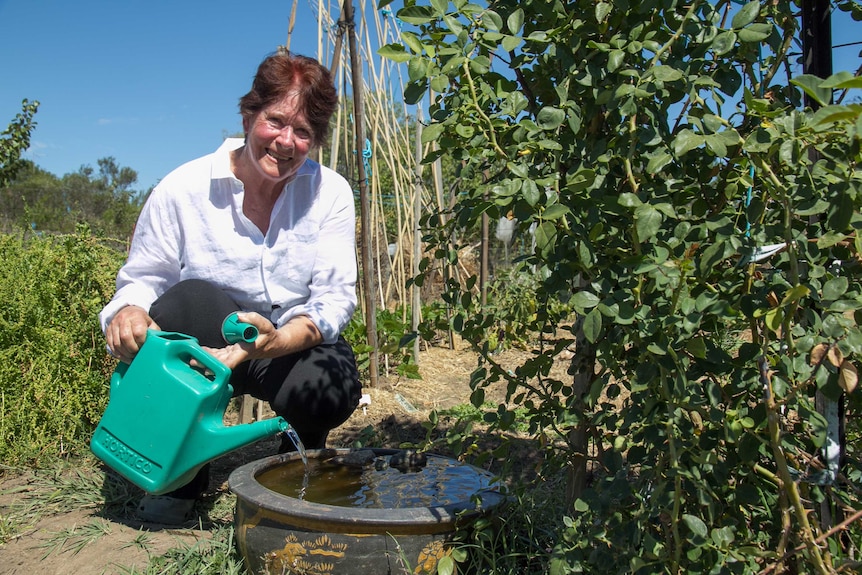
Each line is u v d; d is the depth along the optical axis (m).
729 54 1.83
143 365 2.12
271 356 2.38
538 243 1.60
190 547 2.34
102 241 4.20
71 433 3.22
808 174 1.52
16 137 10.16
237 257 2.66
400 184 7.15
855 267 1.69
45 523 2.57
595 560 1.67
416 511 1.93
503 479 2.10
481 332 2.04
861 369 1.67
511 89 1.87
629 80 1.73
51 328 3.38
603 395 3.72
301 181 2.71
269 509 1.94
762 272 1.75
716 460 1.57
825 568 1.46
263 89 2.39
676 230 1.59
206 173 2.62
